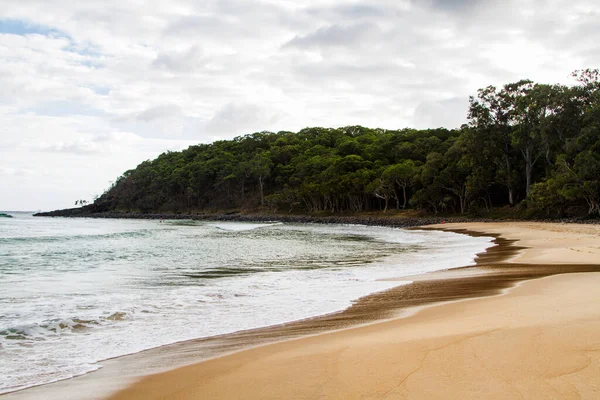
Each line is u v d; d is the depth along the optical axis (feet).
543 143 240.53
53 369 22.20
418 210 312.91
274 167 496.64
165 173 574.56
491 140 256.11
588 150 204.03
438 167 289.94
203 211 509.76
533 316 26.61
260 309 36.22
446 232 176.65
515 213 243.40
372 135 491.72
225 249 102.32
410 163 321.73
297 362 20.97
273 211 440.04
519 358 18.62
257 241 131.34
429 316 30.63
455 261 71.92
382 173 329.11
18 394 18.80
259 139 591.78
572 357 18.20
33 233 171.32
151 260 78.28
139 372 21.35
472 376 17.15
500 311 29.53
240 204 492.13
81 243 121.29
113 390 18.97
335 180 353.51
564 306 29.45
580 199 213.87
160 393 18.35
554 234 127.65
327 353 21.95
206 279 54.65
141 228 230.89
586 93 233.14
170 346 26.13
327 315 33.68
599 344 19.57
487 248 96.32
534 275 50.01
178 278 55.67
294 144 526.57
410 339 23.29
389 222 272.72
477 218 251.60
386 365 19.26
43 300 40.47
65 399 18.15
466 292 40.70
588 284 39.75
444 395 15.65
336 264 70.69
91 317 33.42
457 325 26.02
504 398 15.06
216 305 37.88
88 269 65.51
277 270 63.31
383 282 49.73
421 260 75.31
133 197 580.71
